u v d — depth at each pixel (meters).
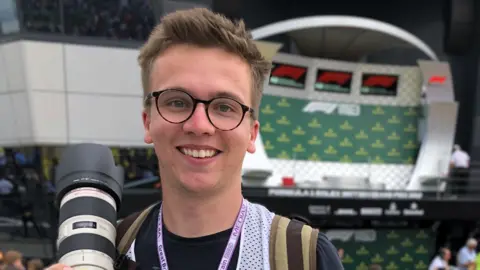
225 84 1.22
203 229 1.33
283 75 10.63
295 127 10.78
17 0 9.25
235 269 1.30
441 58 15.77
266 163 9.71
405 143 11.38
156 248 1.39
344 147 11.06
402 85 11.37
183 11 1.32
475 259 9.07
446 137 11.06
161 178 1.39
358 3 15.66
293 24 10.12
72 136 9.88
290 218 1.48
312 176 10.79
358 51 11.70
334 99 11.05
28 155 9.88
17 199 9.43
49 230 9.16
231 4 12.56
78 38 9.77
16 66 9.45
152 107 1.29
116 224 1.55
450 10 15.34
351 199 9.39
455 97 15.66
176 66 1.24
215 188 1.27
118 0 9.97
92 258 1.34
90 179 1.56
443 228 11.25
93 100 9.93
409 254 10.66
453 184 11.70
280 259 1.28
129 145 10.14
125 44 10.05
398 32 10.62
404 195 9.75
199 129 1.18
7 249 8.77
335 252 1.35
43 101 9.61
